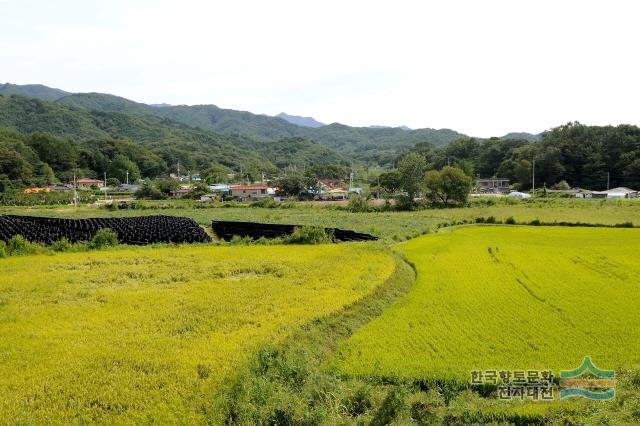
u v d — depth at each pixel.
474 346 18.59
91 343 18.12
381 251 39.47
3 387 14.35
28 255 38.72
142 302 23.94
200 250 41.56
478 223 69.06
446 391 15.38
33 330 19.69
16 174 139.75
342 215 87.06
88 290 26.50
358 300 24.91
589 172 134.62
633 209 76.50
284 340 18.94
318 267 32.72
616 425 13.14
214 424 12.75
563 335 19.66
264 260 35.66
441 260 36.94
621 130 135.88
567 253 39.38
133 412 13.11
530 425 13.73
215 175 182.75
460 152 194.75
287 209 102.81
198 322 20.83
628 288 27.45
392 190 123.88
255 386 14.63
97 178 183.50
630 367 16.48
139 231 55.75
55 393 14.07
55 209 104.00
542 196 112.50
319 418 13.46
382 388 15.69
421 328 20.75
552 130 155.88
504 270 32.84
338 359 17.72
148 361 16.30
